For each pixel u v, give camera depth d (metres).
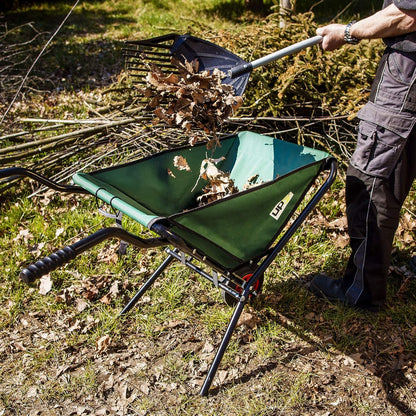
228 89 2.57
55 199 4.07
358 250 2.79
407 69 2.36
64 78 6.61
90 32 9.10
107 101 5.52
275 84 4.40
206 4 10.51
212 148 2.77
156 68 2.67
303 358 2.75
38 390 2.55
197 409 2.45
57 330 2.92
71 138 4.46
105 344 2.79
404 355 2.77
